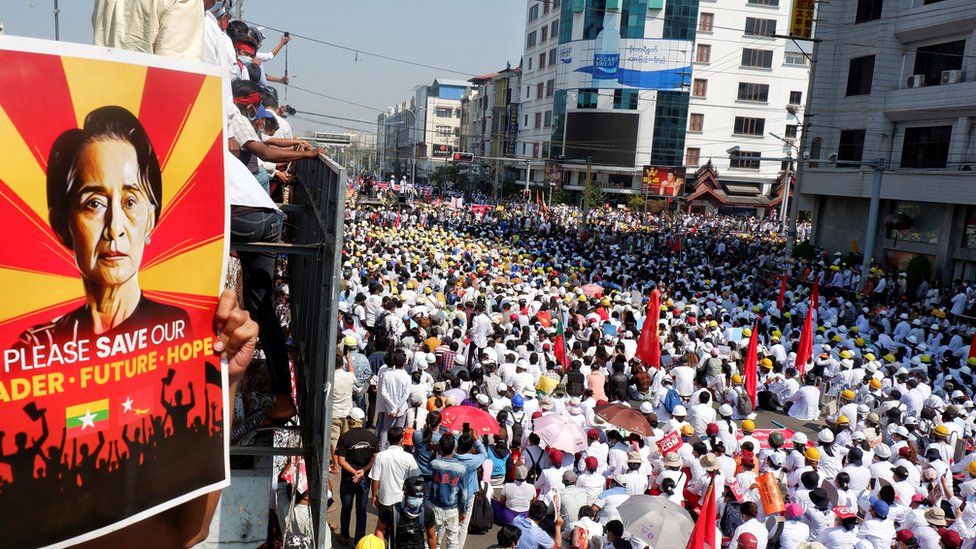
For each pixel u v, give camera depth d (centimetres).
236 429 464
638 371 1667
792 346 2022
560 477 1031
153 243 227
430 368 1417
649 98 6769
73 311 210
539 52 7988
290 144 487
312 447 420
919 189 3341
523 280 2478
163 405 238
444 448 940
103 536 252
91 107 207
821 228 4062
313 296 449
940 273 3306
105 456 223
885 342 2070
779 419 1709
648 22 6662
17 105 193
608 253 3475
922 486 1160
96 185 211
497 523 1066
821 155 3928
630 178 6981
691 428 1231
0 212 193
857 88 3741
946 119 3306
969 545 976
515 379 1340
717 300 2398
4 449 201
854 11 3725
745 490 1031
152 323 231
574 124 7056
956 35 3259
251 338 258
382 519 909
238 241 425
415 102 14512
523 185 8169
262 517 452
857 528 966
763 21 6788
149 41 330
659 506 873
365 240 3164
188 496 249
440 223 4762
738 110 6881
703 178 6588
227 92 259
